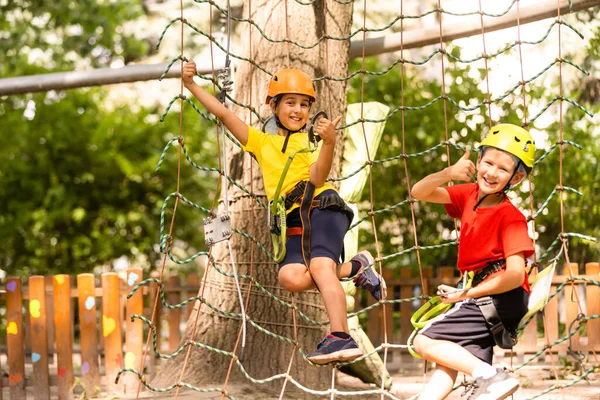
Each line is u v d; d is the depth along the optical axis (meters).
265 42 6.04
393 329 9.23
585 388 6.41
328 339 3.88
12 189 12.09
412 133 9.36
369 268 4.43
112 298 6.77
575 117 9.52
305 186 4.05
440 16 4.78
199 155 12.84
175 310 7.84
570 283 4.26
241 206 6.07
